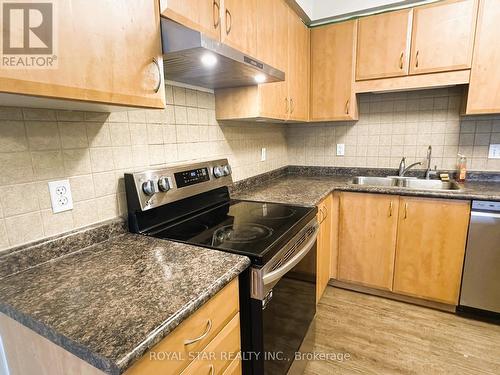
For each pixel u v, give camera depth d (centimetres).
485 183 208
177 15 98
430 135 232
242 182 206
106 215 116
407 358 160
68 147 101
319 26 231
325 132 271
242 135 208
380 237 210
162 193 126
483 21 180
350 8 219
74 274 85
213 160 163
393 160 248
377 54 213
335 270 231
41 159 94
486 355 160
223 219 140
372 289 223
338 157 269
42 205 95
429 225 192
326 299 219
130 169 125
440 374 149
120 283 78
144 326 60
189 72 129
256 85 161
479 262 182
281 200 176
